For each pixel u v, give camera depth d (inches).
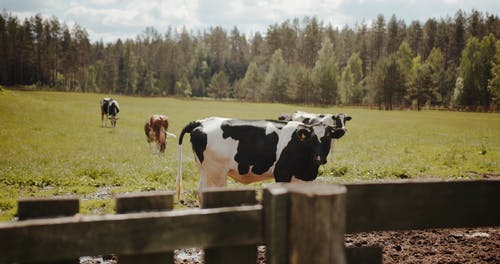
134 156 634.8
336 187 88.0
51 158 576.4
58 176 444.1
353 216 101.9
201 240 90.2
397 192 103.9
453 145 851.4
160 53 5605.3
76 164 529.7
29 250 81.1
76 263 88.7
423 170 541.6
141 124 1368.1
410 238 241.6
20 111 1291.8
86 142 806.5
